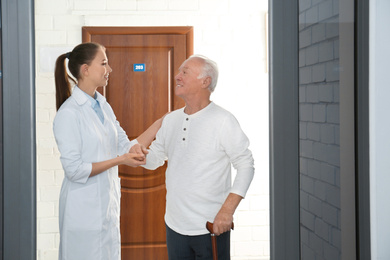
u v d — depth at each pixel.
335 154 1.36
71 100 2.04
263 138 3.53
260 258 3.55
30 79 1.25
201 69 2.05
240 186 1.94
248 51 3.50
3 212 1.25
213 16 3.48
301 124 1.31
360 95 1.37
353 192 1.38
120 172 3.56
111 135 2.14
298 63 1.31
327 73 1.34
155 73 3.52
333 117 1.35
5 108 1.24
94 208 2.00
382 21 1.38
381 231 1.39
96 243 2.01
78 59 2.12
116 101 3.52
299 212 1.32
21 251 1.25
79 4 3.40
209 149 2.01
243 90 3.50
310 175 1.33
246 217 3.54
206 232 1.99
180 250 2.04
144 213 3.58
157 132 2.28
